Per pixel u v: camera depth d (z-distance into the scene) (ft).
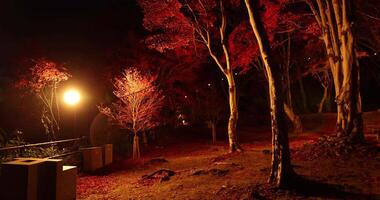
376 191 23.86
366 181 26.48
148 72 69.10
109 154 48.73
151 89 58.18
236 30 58.59
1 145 41.39
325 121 90.07
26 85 58.90
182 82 80.38
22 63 60.75
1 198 21.27
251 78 102.32
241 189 26.71
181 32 53.31
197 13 52.85
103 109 58.90
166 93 75.72
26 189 21.24
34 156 39.86
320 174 29.45
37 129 63.93
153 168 44.62
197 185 30.76
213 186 29.60
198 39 60.70
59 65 62.69
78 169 42.52
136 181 36.24
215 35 58.54
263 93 118.83
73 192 25.02
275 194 24.31
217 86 94.79
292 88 120.57
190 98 83.87
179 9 50.98
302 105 120.88
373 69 108.58
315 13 47.52
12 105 65.57
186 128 92.22
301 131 80.23
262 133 87.97
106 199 29.01
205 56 70.85
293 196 23.76
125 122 60.95
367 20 61.93
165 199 27.17
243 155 46.68
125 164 48.60
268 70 26.11
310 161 35.58
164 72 75.00
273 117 26.17
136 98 56.49
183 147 69.21
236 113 51.70
